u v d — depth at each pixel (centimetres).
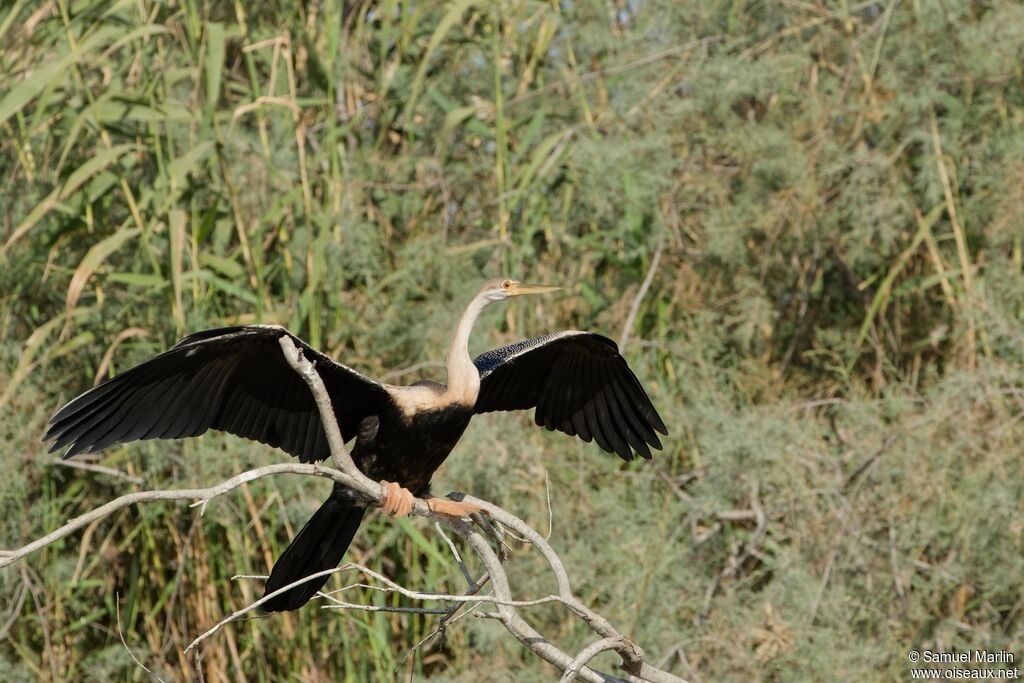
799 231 1310
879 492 1188
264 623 1141
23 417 1155
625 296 1337
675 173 1353
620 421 851
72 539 1207
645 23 1397
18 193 1242
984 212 1304
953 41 1329
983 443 1180
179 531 1168
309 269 1161
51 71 1096
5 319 1202
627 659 653
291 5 1315
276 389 734
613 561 1163
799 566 1157
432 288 1259
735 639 1112
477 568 1163
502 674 1100
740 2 1407
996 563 1172
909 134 1338
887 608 1199
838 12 1379
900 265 1288
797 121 1355
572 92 1384
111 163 1170
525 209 1292
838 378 1373
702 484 1210
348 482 637
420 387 757
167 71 1195
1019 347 1219
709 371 1290
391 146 1373
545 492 1176
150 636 1157
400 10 1370
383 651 1143
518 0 1326
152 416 705
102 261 1187
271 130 1271
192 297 1194
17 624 1200
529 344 808
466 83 1379
